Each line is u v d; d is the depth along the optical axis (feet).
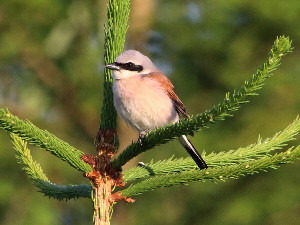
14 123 14.66
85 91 45.47
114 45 19.92
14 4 42.06
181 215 43.06
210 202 42.78
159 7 46.06
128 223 43.39
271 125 41.55
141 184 15.72
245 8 42.04
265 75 12.55
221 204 42.24
